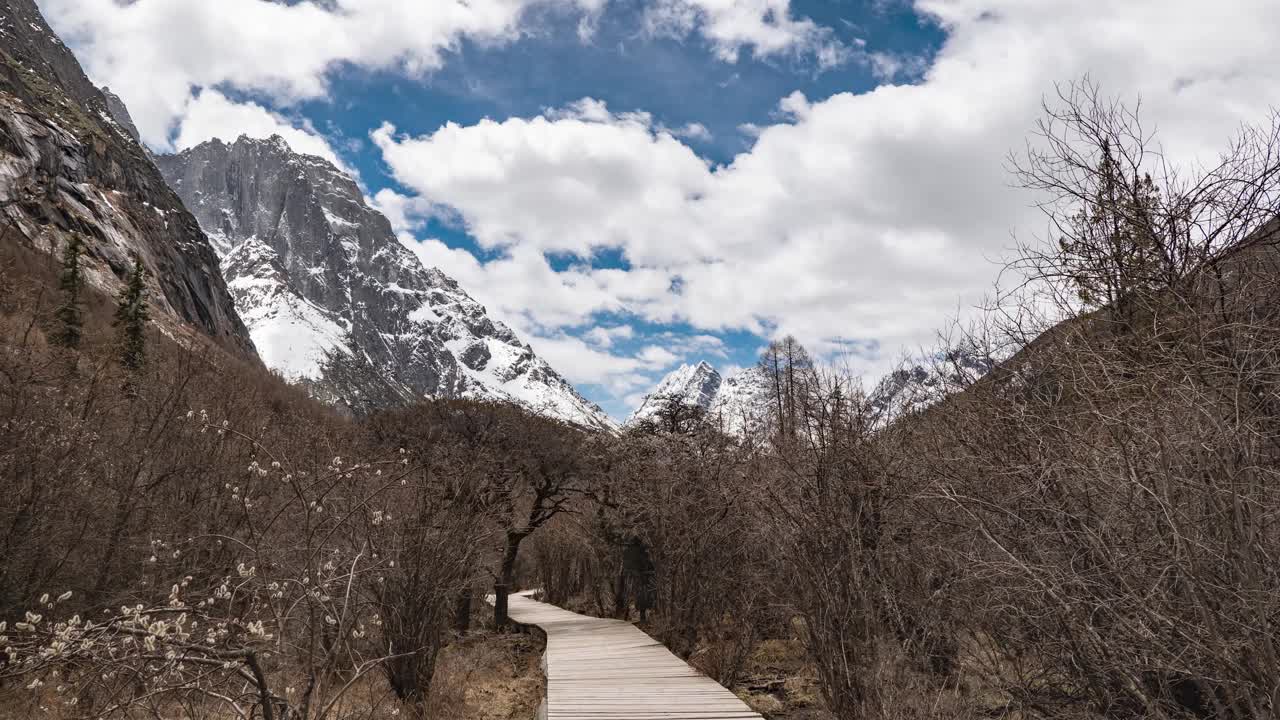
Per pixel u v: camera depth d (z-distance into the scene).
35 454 10.25
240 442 12.58
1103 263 4.41
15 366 11.27
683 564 13.12
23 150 105.31
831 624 6.60
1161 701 3.66
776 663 11.55
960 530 5.12
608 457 22.09
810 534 6.72
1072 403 4.19
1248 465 3.07
